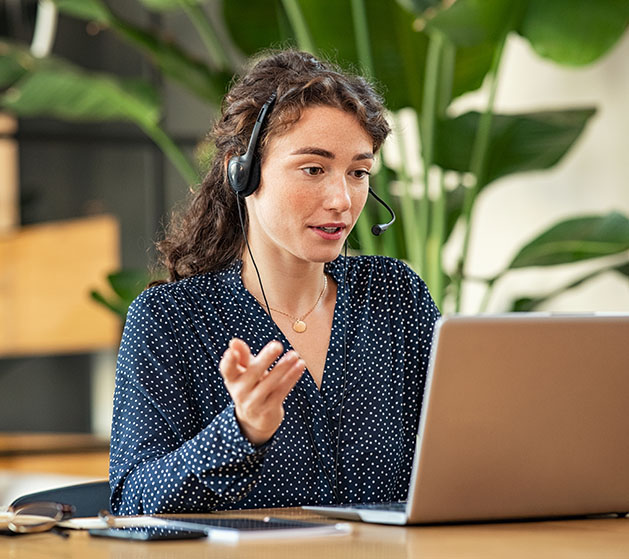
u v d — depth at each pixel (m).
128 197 5.30
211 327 1.89
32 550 1.25
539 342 1.39
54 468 5.11
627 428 1.46
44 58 4.19
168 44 4.04
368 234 3.84
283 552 1.21
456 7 3.39
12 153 5.14
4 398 5.09
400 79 3.82
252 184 1.81
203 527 1.35
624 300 4.45
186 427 1.80
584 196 4.61
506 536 1.33
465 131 3.98
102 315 5.23
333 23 3.76
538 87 4.82
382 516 1.44
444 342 1.35
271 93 1.81
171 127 5.41
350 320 1.98
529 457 1.42
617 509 1.51
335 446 1.87
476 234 5.09
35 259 5.17
